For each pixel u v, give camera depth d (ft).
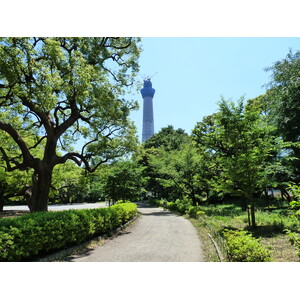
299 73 49.70
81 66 39.40
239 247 18.85
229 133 40.37
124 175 75.36
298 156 56.54
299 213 18.65
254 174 37.14
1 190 93.25
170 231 42.63
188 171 81.82
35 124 55.52
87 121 50.03
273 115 55.31
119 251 27.96
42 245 23.39
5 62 30.22
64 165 76.54
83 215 31.83
